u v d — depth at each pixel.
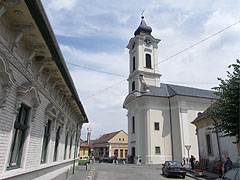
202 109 37.62
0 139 4.87
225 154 18.06
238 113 11.51
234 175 8.62
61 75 8.49
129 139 39.38
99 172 21.02
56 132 11.31
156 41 44.62
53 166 10.27
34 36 5.75
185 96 36.41
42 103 8.00
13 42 5.15
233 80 11.91
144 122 35.69
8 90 4.97
